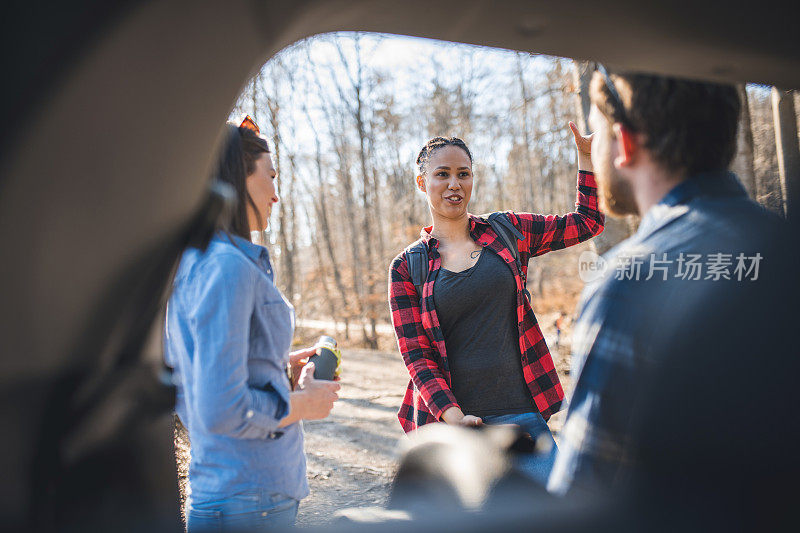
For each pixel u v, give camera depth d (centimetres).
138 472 113
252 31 88
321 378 160
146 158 92
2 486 81
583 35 93
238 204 140
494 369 195
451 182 204
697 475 82
